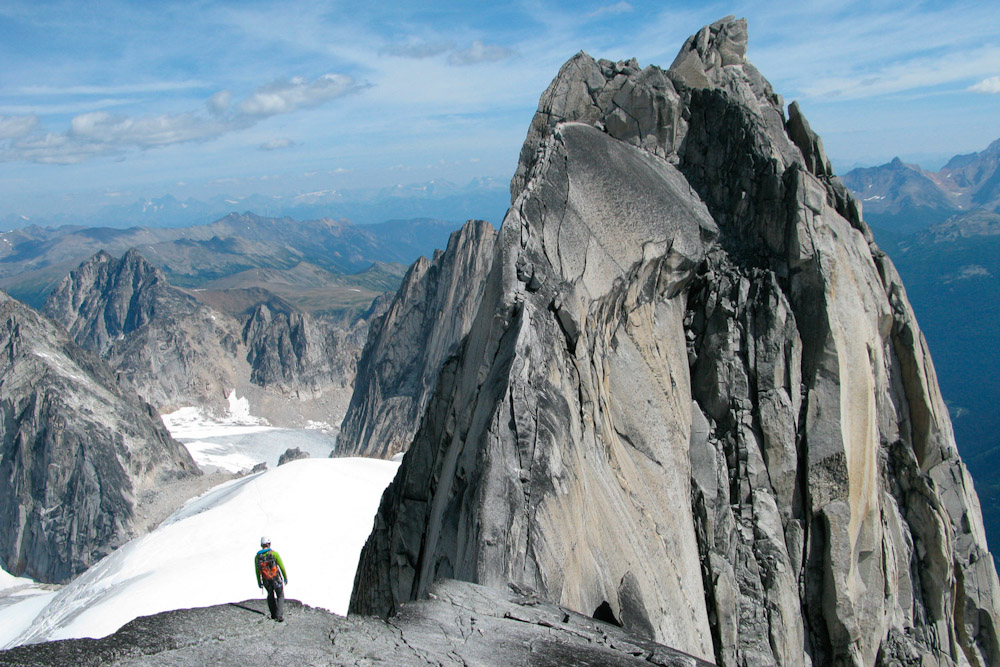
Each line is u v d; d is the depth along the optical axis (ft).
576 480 68.23
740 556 97.45
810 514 102.53
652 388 95.66
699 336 111.96
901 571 109.60
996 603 113.70
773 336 107.86
